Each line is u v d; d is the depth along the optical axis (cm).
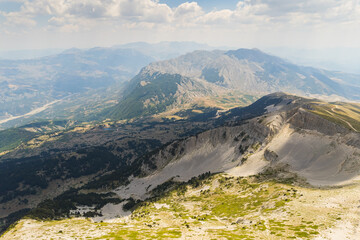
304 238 9619
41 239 14325
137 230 14800
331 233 9625
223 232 12256
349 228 9762
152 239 12081
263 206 15888
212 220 15900
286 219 12344
